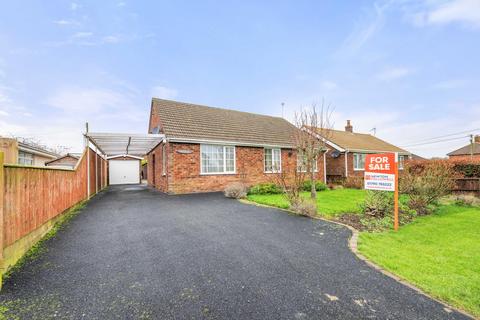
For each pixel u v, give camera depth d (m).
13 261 3.73
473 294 3.00
